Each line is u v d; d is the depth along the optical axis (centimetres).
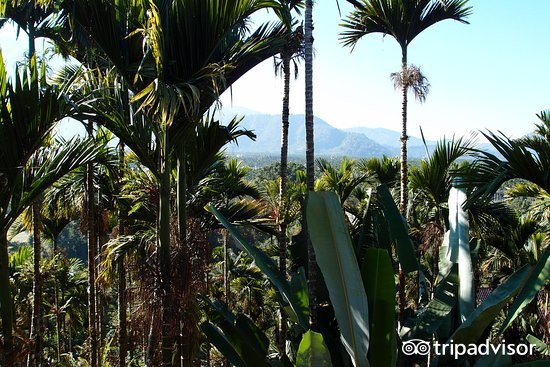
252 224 855
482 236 934
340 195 1121
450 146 759
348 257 380
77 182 857
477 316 430
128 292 545
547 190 502
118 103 513
